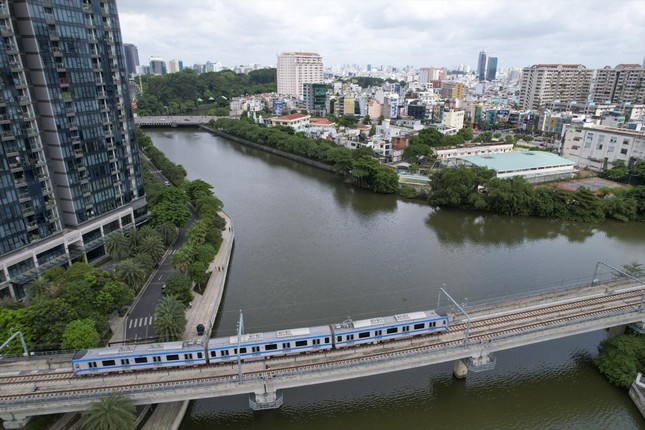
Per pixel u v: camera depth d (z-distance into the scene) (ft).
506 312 276.21
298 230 473.26
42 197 319.68
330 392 245.24
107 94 371.76
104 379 220.84
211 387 207.72
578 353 276.41
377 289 347.15
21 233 304.30
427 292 342.44
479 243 442.91
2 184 287.89
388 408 236.43
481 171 570.05
